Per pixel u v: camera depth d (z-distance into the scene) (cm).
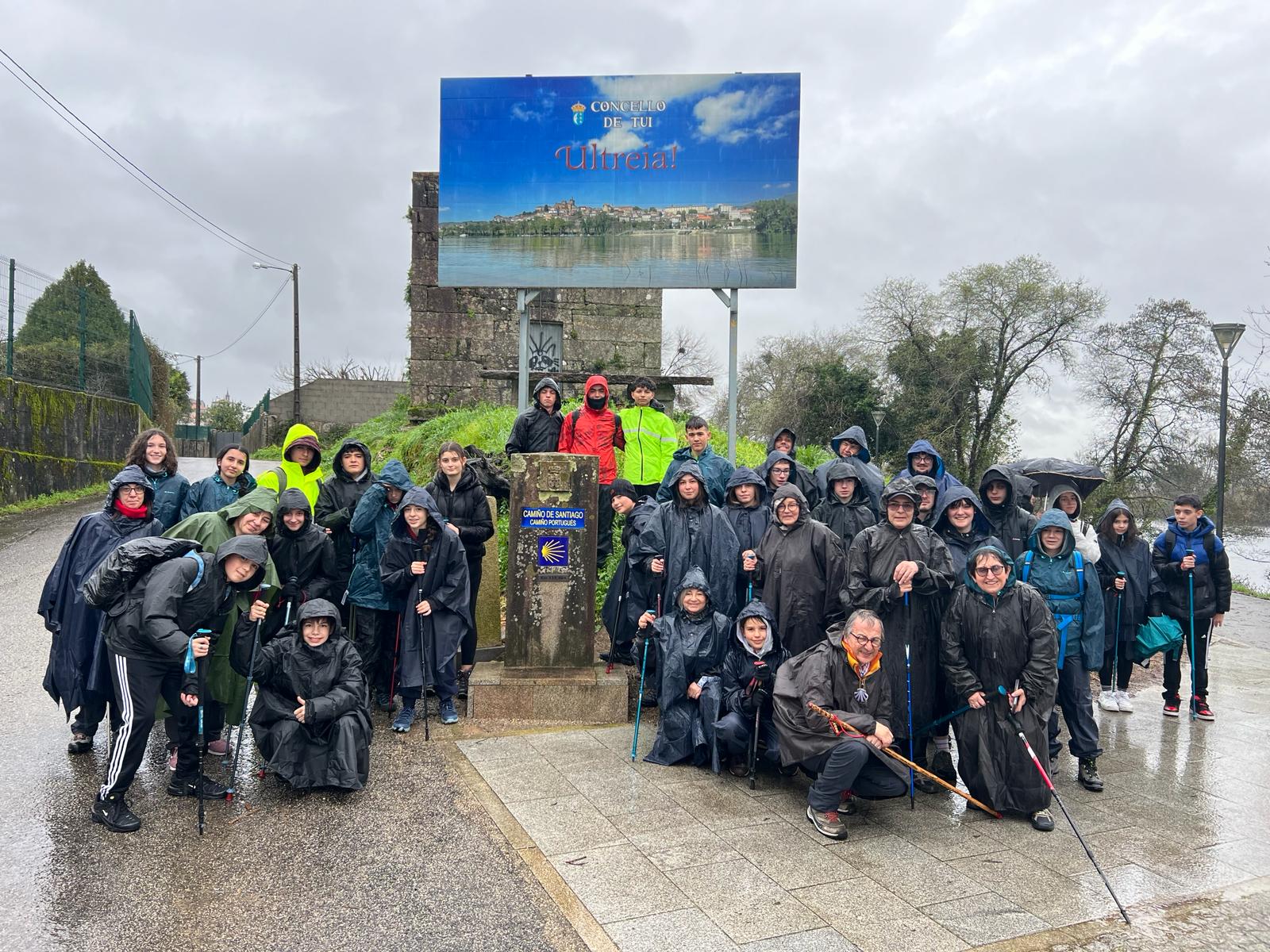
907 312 3328
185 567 468
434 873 423
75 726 557
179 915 381
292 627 549
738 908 395
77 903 388
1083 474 923
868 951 362
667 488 696
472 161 1150
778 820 493
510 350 1758
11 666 721
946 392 3231
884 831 484
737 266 1135
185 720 495
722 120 1134
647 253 1142
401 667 625
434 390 1744
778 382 4088
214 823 472
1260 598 1477
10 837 447
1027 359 3250
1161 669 873
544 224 1148
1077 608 560
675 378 1376
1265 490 2381
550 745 603
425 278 1736
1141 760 604
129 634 457
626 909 393
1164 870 439
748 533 668
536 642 658
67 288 2200
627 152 1138
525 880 418
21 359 1962
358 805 498
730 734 551
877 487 739
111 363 2358
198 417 5125
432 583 617
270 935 367
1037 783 494
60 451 1997
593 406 826
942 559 545
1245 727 681
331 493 686
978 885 421
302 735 513
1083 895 413
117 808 463
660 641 588
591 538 660
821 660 505
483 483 770
